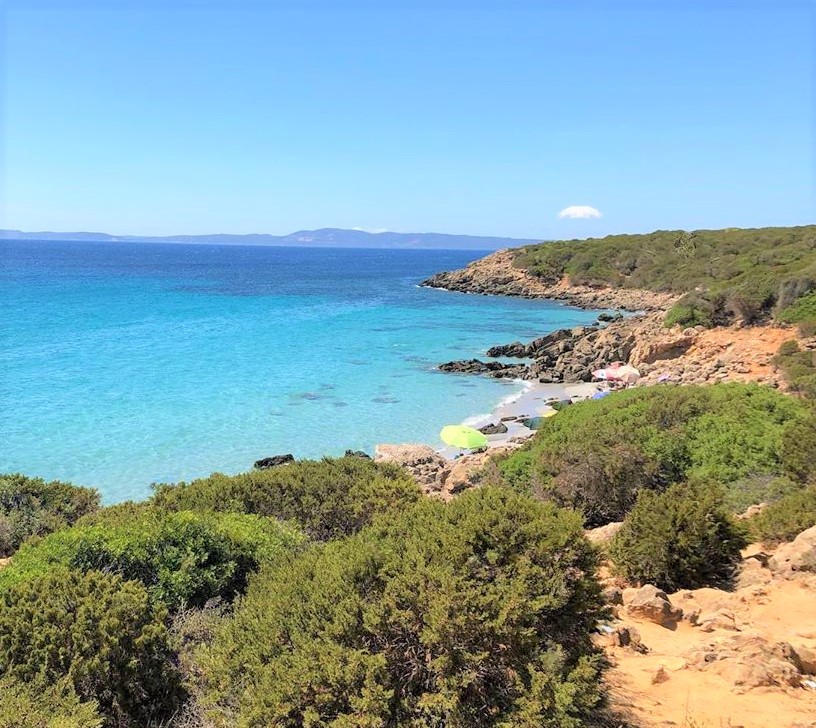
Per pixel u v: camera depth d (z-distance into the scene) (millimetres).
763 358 30188
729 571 8688
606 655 5652
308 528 9703
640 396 17984
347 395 30031
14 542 10898
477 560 4863
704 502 8773
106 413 25047
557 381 34562
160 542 7262
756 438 13555
